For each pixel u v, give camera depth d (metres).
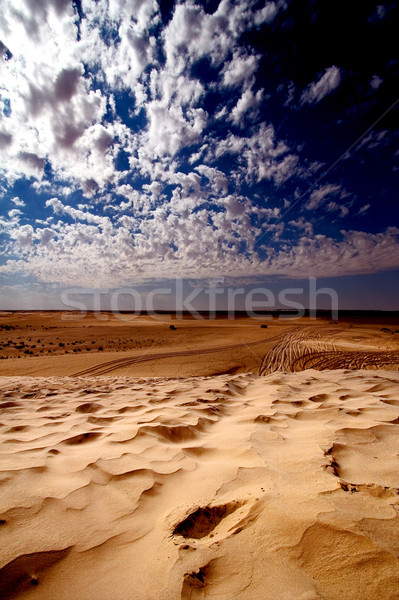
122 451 2.50
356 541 1.18
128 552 1.33
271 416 3.37
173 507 1.67
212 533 1.44
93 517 1.60
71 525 1.53
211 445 2.62
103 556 1.31
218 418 3.57
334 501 1.48
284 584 1.05
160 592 1.08
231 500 1.66
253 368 15.22
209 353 19.02
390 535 1.20
